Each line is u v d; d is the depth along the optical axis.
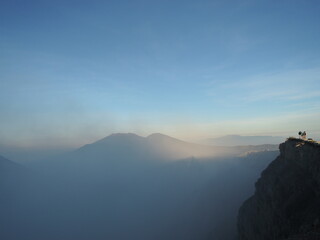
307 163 35.28
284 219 32.47
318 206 27.20
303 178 34.44
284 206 34.25
